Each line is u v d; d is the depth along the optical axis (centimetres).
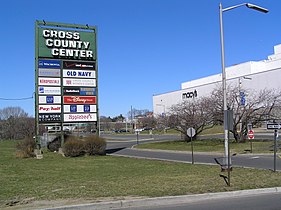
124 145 5150
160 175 1562
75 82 3141
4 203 996
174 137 6806
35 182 1459
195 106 4875
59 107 3069
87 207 920
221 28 1719
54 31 3088
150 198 995
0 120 7975
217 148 3294
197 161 2367
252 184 1223
